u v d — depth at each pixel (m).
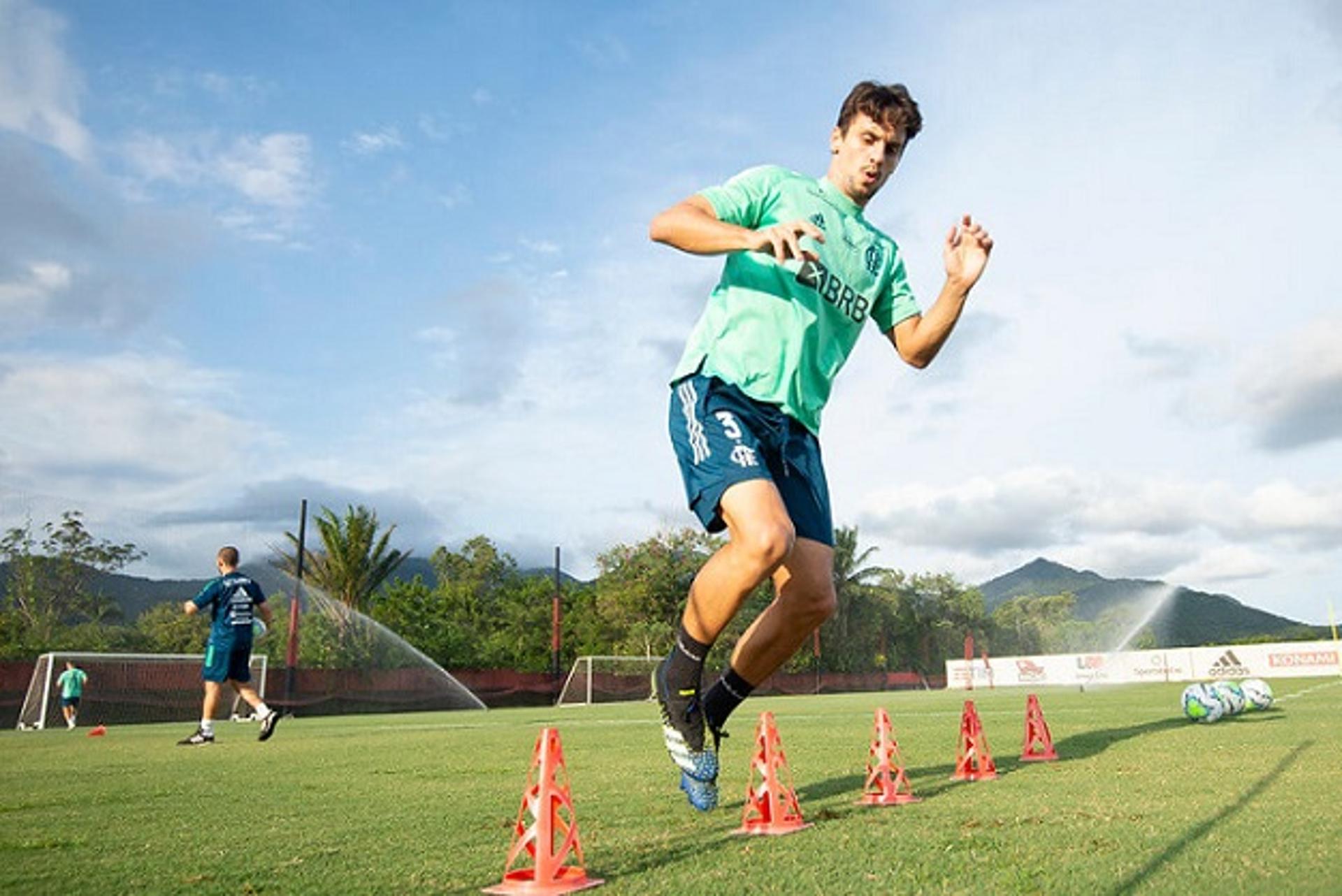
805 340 3.33
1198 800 3.09
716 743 3.56
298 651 32.53
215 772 5.25
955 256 3.62
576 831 2.13
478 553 62.03
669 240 2.99
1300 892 1.74
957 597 68.88
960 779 4.04
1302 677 34.22
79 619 27.00
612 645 49.00
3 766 5.81
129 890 2.11
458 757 6.23
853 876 2.02
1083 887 1.84
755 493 2.91
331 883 2.16
